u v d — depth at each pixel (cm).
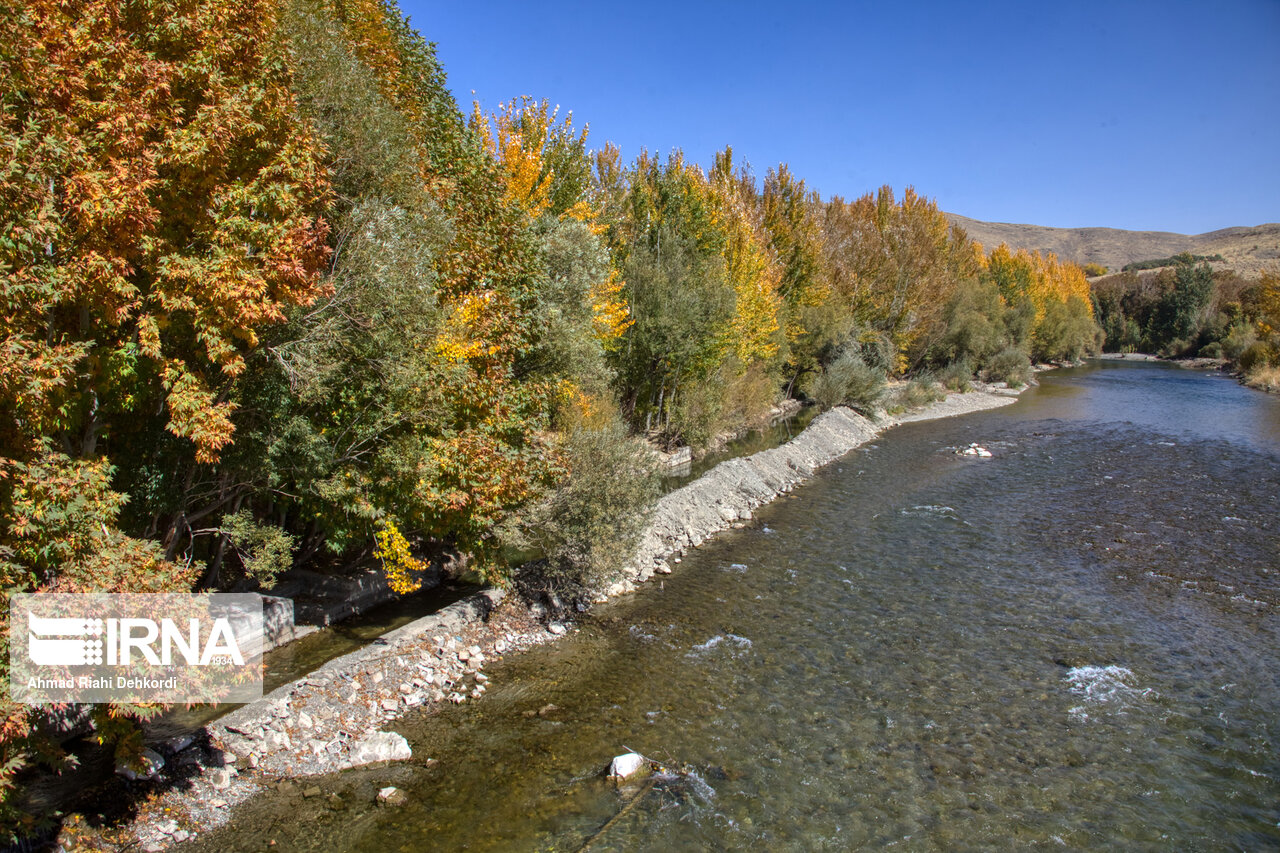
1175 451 3747
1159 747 1196
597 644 1552
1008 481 3159
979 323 7100
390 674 1305
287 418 1301
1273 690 1380
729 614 1723
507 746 1159
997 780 1102
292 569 1678
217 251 942
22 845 846
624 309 2800
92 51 858
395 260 1353
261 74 1052
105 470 859
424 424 1399
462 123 2253
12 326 741
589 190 3319
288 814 972
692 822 988
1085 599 1827
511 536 1589
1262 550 2194
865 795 1059
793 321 5231
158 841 902
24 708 721
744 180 5369
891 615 1722
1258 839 985
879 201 6831
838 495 2948
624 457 1783
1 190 712
